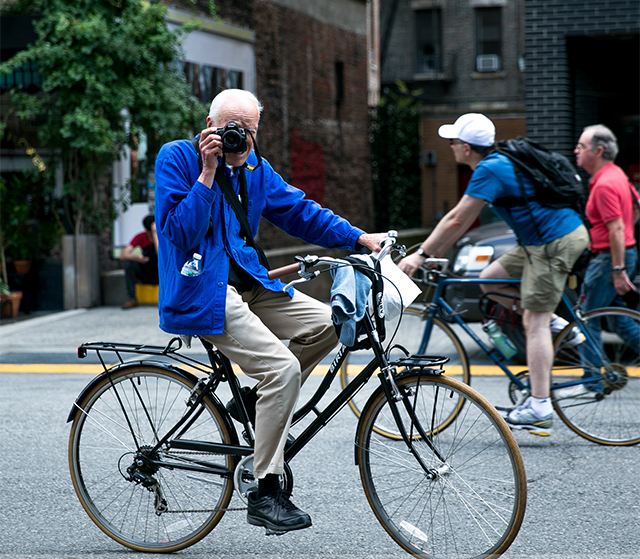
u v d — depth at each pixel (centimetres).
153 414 882
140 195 3297
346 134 4966
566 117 2970
